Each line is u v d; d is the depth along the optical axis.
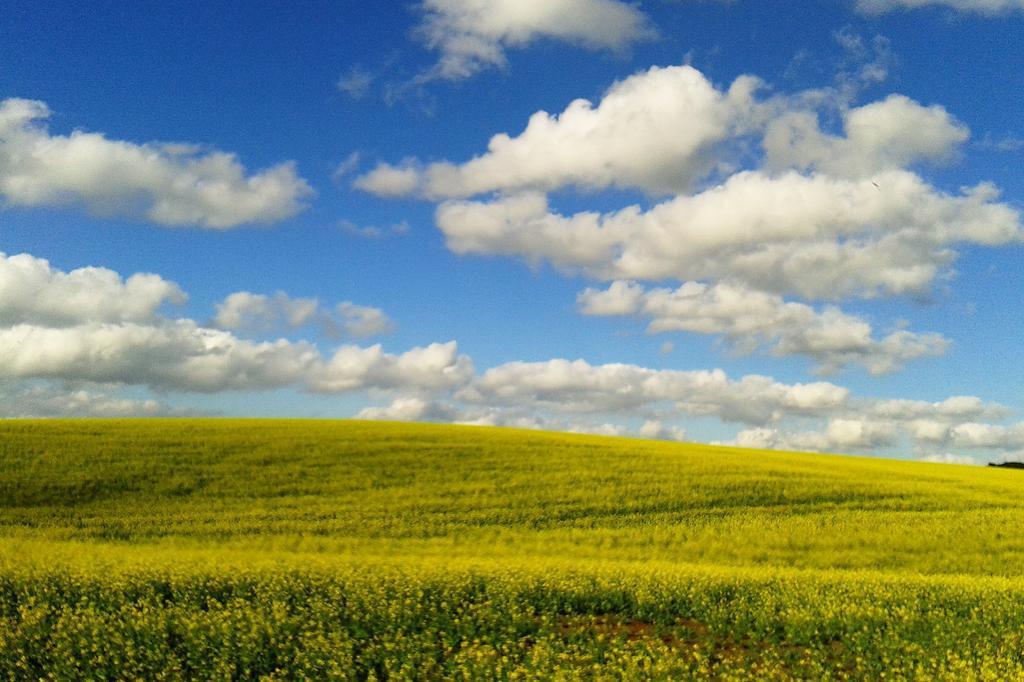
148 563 18.50
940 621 15.45
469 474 37.38
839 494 36.50
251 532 27.50
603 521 30.45
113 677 11.91
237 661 12.47
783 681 12.09
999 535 29.66
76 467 34.97
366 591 15.97
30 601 14.64
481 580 17.69
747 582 18.41
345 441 43.53
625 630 15.08
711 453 49.69
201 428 46.00
